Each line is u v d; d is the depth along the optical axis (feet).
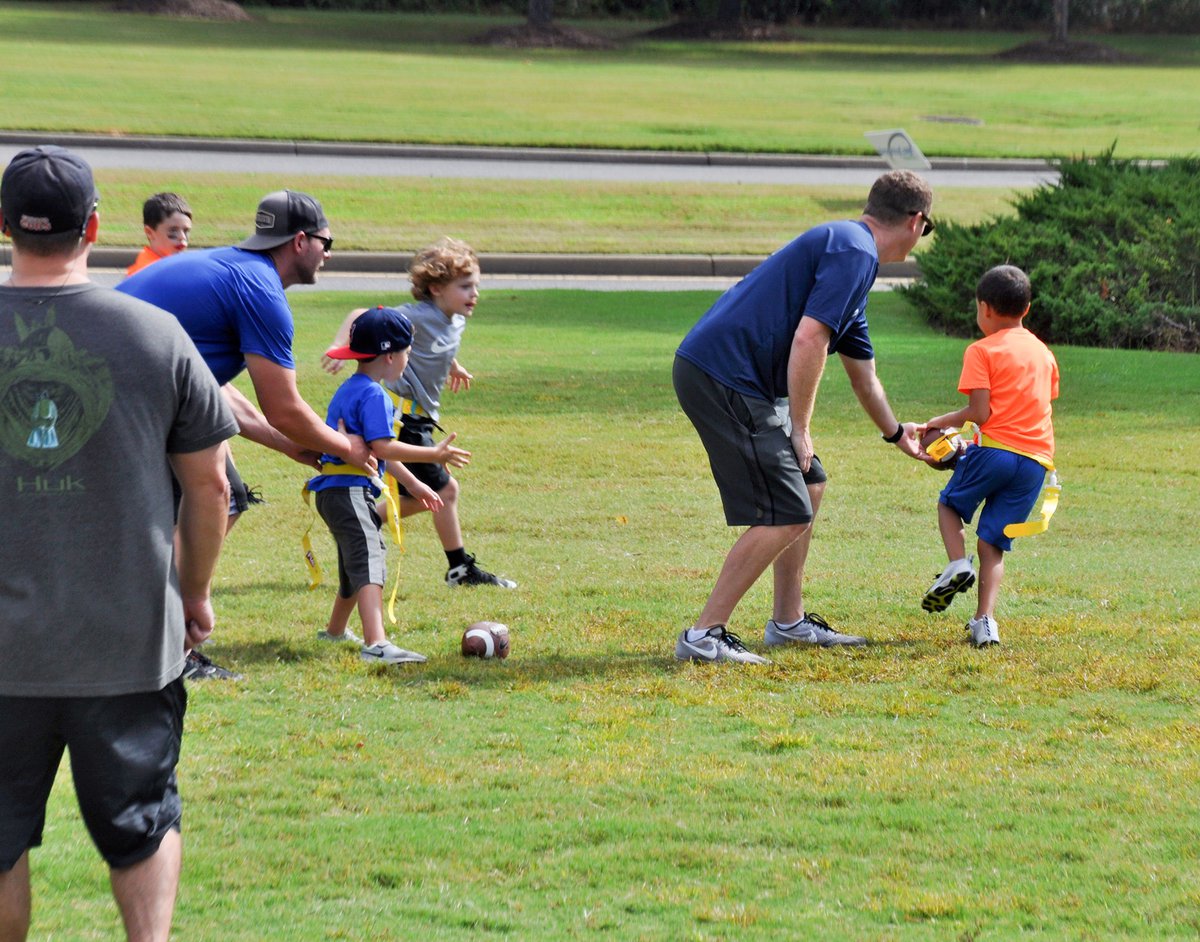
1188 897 17.92
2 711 14.80
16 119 122.01
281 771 22.33
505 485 45.88
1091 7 288.92
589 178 116.47
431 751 23.35
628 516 42.50
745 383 28.07
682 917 17.49
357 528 28.73
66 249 14.96
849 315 28.09
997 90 190.19
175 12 235.20
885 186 28.55
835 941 16.76
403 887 18.38
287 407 25.08
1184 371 67.51
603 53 218.79
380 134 126.93
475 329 74.18
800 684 27.45
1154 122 164.35
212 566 16.46
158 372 14.99
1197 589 35.14
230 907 17.66
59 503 14.61
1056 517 43.06
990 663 28.73
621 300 84.74
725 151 131.54
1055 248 80.74
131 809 15.37
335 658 28.58
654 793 21.57
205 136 121.49
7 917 15.65
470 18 269.44
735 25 254.47
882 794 21.57
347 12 268.82
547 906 17.80
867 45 253.03
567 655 29.43
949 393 59.77
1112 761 23.06
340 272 91.76
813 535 40.83
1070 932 17.01
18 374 14.58
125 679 14.90
